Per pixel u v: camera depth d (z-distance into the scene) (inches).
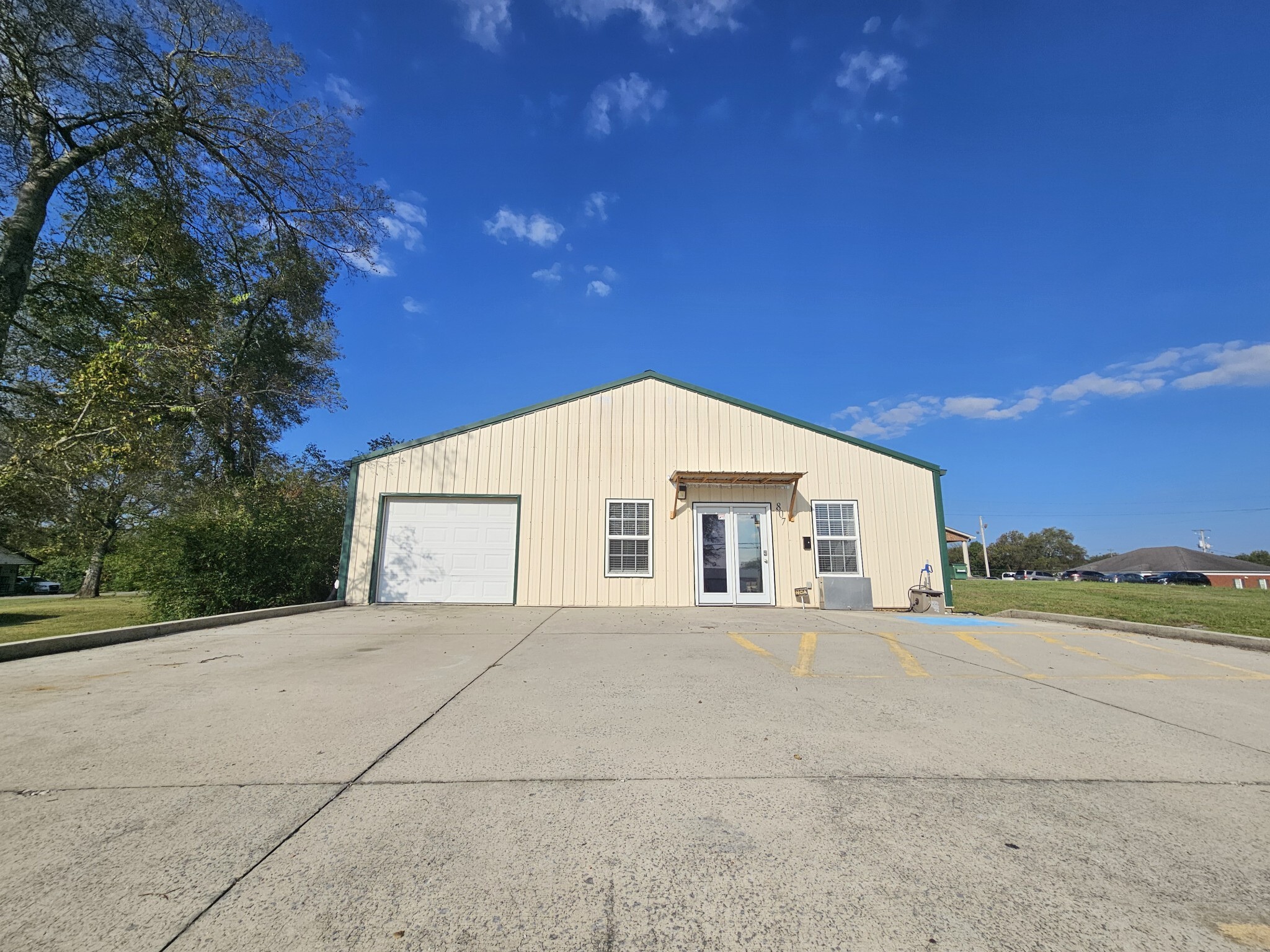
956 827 98.4
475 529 509.4
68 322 580.7
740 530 516.4
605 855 89.0
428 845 91.9
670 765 126.1
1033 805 107.3
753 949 68.6
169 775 119.3
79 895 78.0
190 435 658.2
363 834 95.1
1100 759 130.9
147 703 175.0
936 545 519.5
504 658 252.1
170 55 534.0
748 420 534.3
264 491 530.3
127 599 1034.7
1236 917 74.4
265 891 79.4
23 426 462.6
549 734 146.6
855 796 110.5
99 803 106.2
